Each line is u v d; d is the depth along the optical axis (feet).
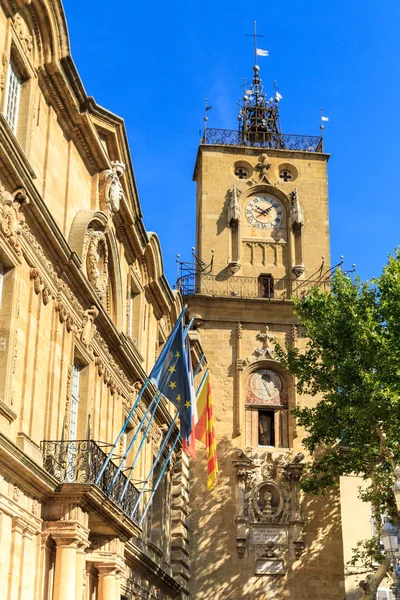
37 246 78.02
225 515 153.28
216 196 174.50
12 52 77.00
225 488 154.81
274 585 149.89
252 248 172.65
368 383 121.80
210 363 162.30
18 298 72.74
